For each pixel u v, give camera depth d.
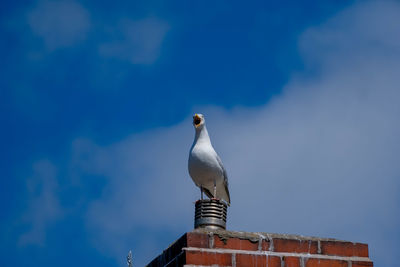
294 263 12.89
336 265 13.05
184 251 12.54
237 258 12.66
